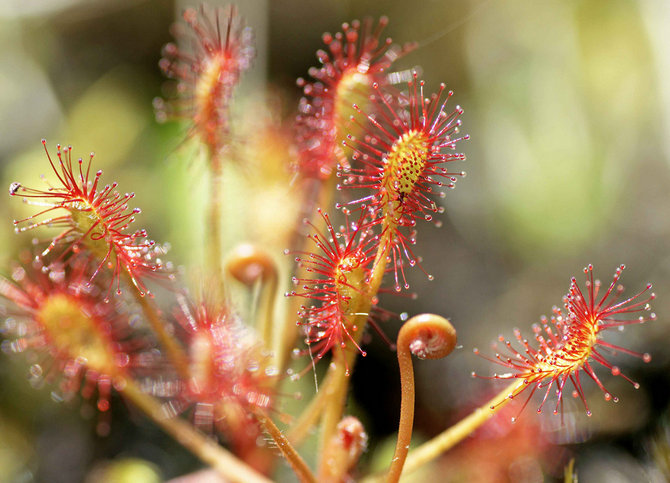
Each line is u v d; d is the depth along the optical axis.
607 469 0.33
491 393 0.33
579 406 0.33
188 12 0.30
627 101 0.45
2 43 0.49
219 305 0.29
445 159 0.26
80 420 0.35
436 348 0.26
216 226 0.30
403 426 0.26
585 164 0.44
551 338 0.26
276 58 0.50
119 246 0.26
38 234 0.35
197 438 0.29
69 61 0.50
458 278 0.43
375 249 0.27
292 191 0.31
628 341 0.35
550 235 0.43
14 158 0.44
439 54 0.49
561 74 0.46
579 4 0.46
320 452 0.28
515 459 0.32
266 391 0.28
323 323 0.26
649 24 0.43
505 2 0.48
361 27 0.50
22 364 0.35
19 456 0.34
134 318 0.29
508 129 0.46
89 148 0.43
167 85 0.49
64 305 0.28
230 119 0.30
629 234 0.42
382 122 0.29
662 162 0.43
